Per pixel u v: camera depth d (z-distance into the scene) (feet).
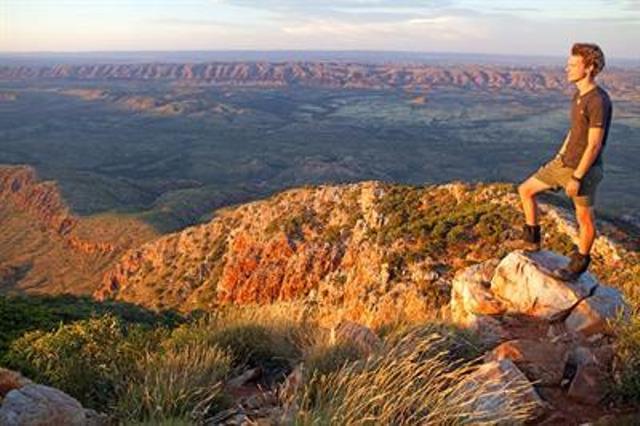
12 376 18.69
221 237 276.41
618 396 18.90
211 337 25.96
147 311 102.17
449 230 163.53
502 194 175.42
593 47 21.99
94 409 20.52
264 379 23.40
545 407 18.62
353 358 21.40
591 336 23.79
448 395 17.79
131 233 526.98
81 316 52.11
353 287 173.27
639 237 152.76
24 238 575.79
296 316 29.12
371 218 199.72
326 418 16.47
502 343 24.00
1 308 41.14
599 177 23.62
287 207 240.73
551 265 26.50
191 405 19.30
